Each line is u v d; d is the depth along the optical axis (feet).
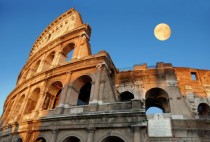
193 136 94.02
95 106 89.81
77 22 164.55
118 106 86.94
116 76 127.24
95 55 108.88
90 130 82.28
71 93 104.83
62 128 89.04
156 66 128.06
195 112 114.83
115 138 81.35
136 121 78.38
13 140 104.78
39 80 126.72
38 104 113.09
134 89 118.93
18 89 148.87
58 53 144.36
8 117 137.28
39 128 95.86
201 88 125.59
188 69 134.51
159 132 96.32
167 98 115.14
